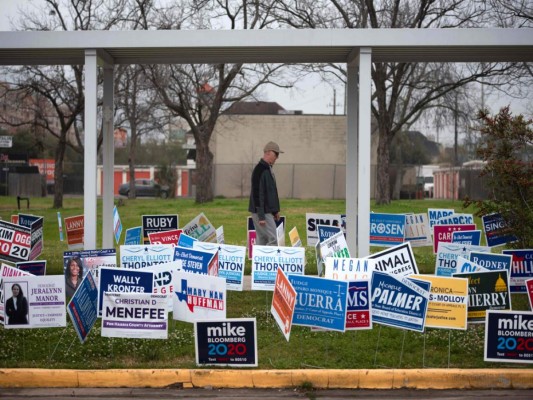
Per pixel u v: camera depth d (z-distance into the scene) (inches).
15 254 467.5
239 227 973.8
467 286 328.8
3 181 2021.4
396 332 386.3
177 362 334.6
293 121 2257.6
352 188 543.2
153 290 358.6
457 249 437.4
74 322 329.7
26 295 339.6
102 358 343.0
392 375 313.9
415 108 1402.6
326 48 475.5
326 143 2256.4
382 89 1403.8
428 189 2384.4
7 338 375.2
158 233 494.6
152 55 509.0
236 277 415.5
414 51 486.9
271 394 303.6
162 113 2005.4
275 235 506.0
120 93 1542.8
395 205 1417.3
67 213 1263.5
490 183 475.5
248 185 2122.3
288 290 311.7
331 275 358.6
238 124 2252.7
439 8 1263.5
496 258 386.0
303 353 348.8
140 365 327.6
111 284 335.3
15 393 305.1
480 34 455.2
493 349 321.4
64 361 337.1
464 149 2468.0
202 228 518.9
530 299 339.6
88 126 470.6
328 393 305.4
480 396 301.1
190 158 2534.5
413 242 546.9
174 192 2095.2
